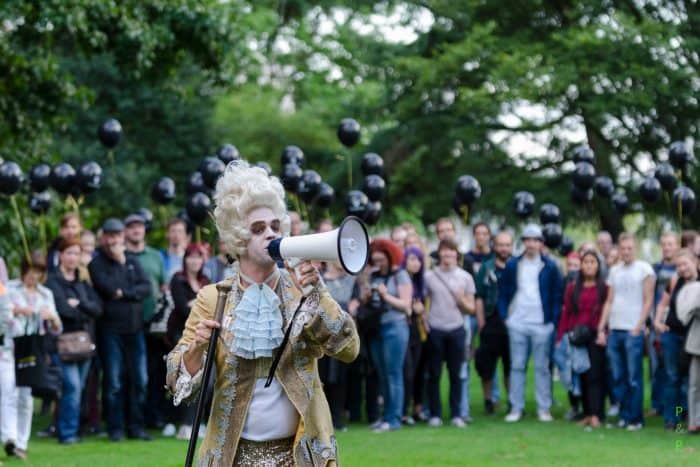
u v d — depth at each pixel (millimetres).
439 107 31219
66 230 13625
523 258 15320
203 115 33719
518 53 28344
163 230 28438
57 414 13711
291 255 5461
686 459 11602
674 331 13797
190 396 5734
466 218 16734
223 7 18641
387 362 14008
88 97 19406
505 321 15359
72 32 17047
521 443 12836
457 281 14734
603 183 18922
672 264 15117
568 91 29031
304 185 16359
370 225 16484
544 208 18203
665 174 17016
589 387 14492
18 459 11680
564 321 14859
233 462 5633
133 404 13406
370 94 36500
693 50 28391
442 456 11836
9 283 11867
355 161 32500
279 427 5668
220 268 13719
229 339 5688
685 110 28641
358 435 13578
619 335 14328
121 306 13141
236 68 19922
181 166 33250
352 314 13984
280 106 40375
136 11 17625
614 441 13031
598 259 14625
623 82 28250
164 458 11766
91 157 30953
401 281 14016
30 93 18781
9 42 18250
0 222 17578
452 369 14695
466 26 31094
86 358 12773
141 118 32844
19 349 11680
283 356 5676
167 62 19172
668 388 14102
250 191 5695
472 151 30641
